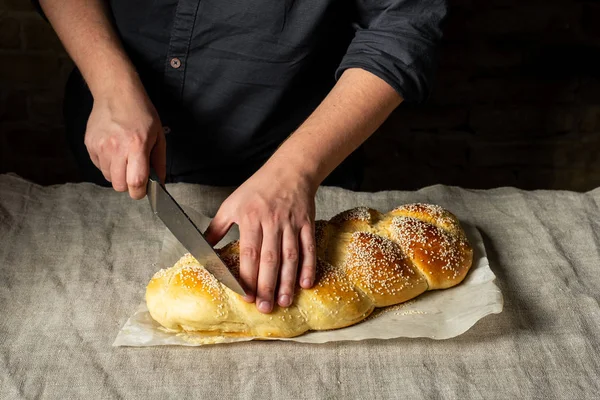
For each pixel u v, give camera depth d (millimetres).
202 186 1186
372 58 991
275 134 1190
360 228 1001
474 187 2066
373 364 857
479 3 1865
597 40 1890
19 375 841
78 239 1074
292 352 872
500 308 901
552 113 1979
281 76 1120
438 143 2014
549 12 1868
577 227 1112
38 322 920
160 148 969
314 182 922
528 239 1089
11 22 1808
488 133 2002
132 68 1044
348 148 964
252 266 863
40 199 1159
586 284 995
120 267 1021
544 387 829
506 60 1923
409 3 1007
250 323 873
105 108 977
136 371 849
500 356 868
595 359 865
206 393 822
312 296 879
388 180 2057
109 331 908
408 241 970
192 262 925
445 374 845
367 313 908
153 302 896
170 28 1110
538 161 2035
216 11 1078
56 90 1898
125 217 1128
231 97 1141
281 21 1072
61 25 1104
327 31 1098
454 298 948
